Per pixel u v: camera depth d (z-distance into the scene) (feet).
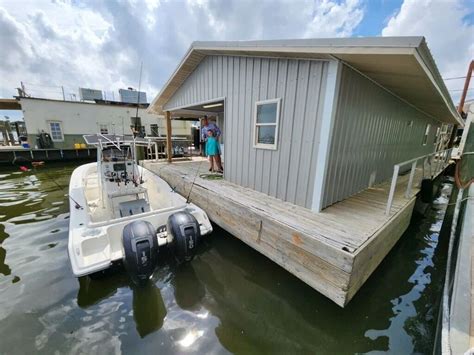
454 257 10.62
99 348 7.04
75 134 46.75
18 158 38.55
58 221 15.75
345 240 8.02
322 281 7.94
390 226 9.91
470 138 19.33
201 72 17.28
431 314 9.00
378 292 10.11
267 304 9.12
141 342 7.30
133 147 15.25
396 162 20.68
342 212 10.85
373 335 7.99
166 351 7.06
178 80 19.81
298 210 10.93
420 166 28.48
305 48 9.15
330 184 11.17
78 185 16.88
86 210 12.24
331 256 7.58
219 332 7.86
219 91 15.72
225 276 10.61
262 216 10.23
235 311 8.76
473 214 12.94
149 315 8.37
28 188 24.41
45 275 10.18
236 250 12.55
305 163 10.91
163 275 10.45
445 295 7.75
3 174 32.19
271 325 8.25
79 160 44.47
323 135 9.98
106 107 49.47
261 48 10.79
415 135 24.29
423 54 7.59
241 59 13.47
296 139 11.16
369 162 15.20
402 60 7.93
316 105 10.08
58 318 8.04
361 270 7.83
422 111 23.56
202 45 14.25
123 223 10.84
